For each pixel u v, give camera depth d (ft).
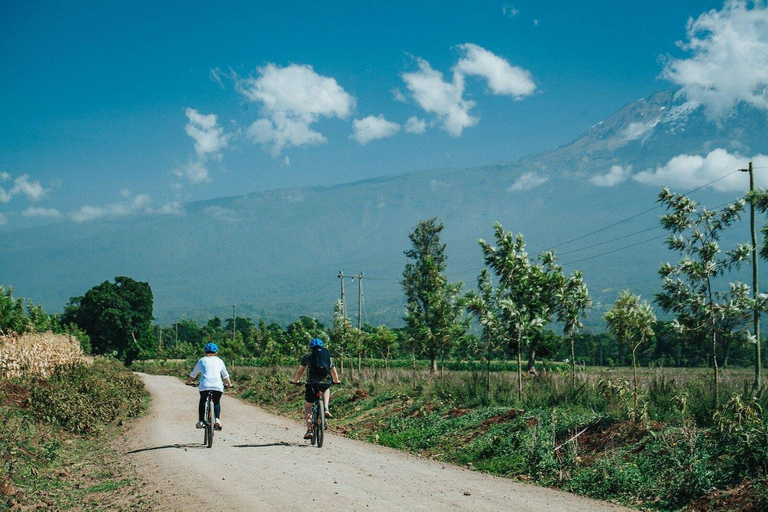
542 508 26.89
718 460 31.19
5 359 67.82
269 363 194.29
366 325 203.00
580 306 66.33
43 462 39.73
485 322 64.39
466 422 51.31
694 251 50.19
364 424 62.95
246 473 32.32
